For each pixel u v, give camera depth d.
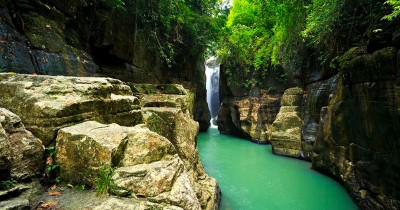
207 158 12.16
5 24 5.00
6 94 3.35
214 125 27.52
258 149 14.23
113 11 9.33
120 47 9.85
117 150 2.79
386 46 5.82
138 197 2.53
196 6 15.91
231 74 18.59
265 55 14.92
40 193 2.64
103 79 4.18
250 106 16.97
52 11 6.78
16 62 4.84
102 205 2.38
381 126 5.60
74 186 2.80
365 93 6.07
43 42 5.96
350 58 7.11
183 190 2.65
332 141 8.50
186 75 18.19
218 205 6.52
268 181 8.89
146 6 11.52
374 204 6.00
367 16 7.00
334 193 7.78
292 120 12.59
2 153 2.42
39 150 2.88
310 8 9.20
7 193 2.36
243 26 16.94
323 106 10.35
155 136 3.15
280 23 11.71
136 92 8.16
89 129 3.08
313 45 10.71
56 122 3.12
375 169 5.96
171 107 7.06
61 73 6.11
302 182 8.75
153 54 13.65
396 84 5.07
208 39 16.45
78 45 8.01
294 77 13.44
